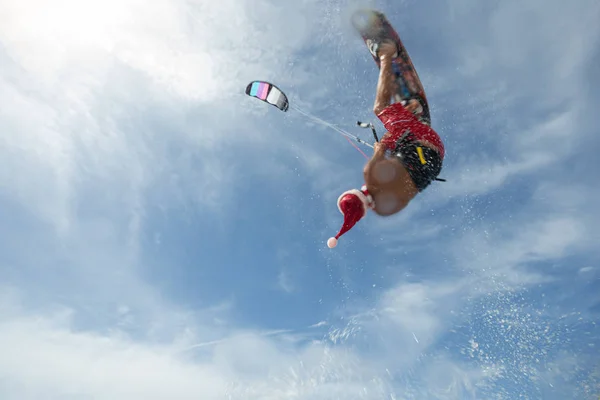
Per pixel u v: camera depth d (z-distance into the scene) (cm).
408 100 402
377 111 407
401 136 373
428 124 400
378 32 436
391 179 354
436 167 374
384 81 412
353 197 347
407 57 430
